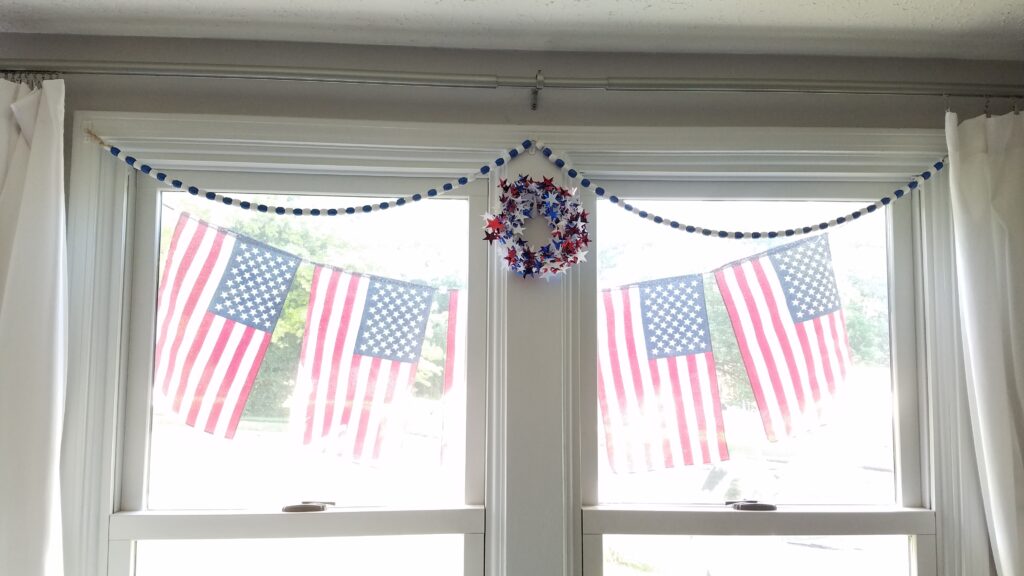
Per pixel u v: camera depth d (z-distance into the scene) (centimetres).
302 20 172
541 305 177
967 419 181
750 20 170
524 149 180
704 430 187
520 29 175
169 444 180
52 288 160
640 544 182
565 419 177
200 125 176
